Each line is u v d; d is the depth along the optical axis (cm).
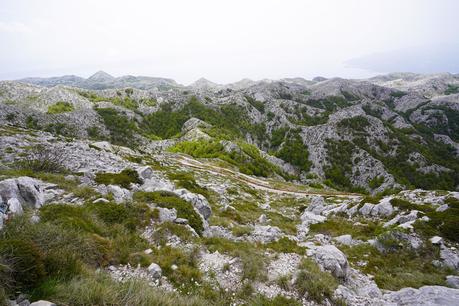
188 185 3003
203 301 796
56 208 1063
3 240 602
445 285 1338
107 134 13100
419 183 13125
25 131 4625
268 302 884
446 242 1770
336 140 16238
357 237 2036
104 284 648
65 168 2005
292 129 19238
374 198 2945
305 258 1280
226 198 3356
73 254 733
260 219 2392
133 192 1762
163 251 1053
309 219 2581
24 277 550
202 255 1152
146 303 641
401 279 1384
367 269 1484
